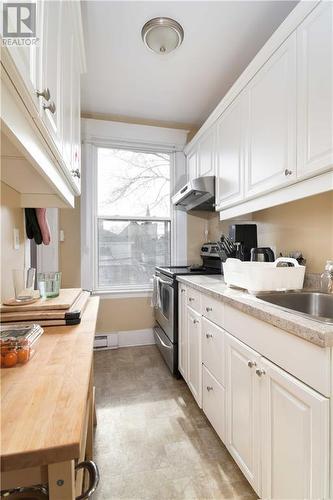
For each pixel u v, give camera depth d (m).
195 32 1.70
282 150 1.33
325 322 0.85
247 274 1.39
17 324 0.99
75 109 1.47
